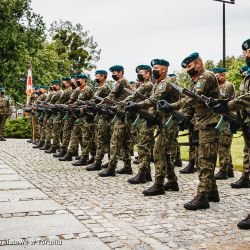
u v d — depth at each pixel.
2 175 8.35
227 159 8.23
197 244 4.26
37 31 34.34
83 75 11.12
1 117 16.81
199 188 5.79
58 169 9.33
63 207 5.70
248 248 4.16
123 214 5.40
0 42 31.50
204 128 5.78
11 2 31.69
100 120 9.19
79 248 4.06
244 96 4.95
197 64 6.11
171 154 6.88
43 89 15.26
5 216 5.21
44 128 13.55
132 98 8.05
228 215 5.42
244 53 5.32
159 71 6.96
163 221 5.09
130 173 8.84
